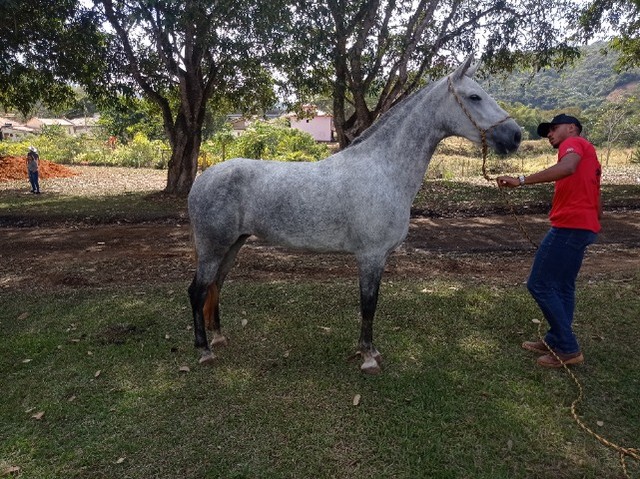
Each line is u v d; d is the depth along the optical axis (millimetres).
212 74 12586
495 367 3566
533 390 3271
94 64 10508
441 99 3191
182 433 2848
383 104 11297
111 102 12078
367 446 2727
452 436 2814
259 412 3043
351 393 3244
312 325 4305
